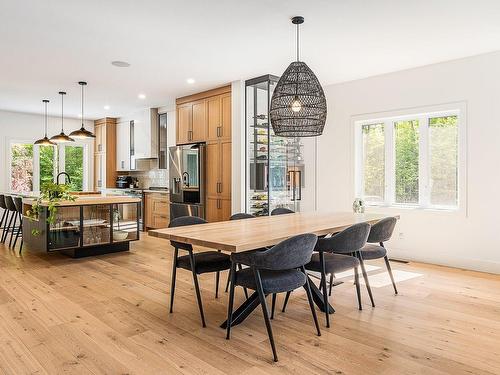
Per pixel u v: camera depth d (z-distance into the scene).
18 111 7.62
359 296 3.07
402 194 5.08
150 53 4.14
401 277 4.02
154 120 7.43
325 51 4.08
